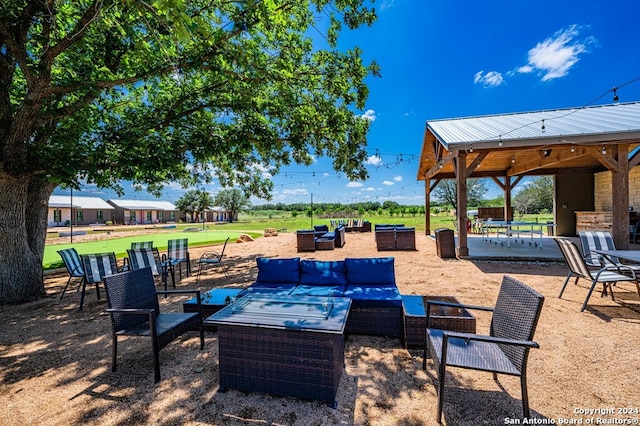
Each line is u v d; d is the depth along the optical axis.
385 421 1.85
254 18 4.24
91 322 3.77
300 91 5.89
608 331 3.04
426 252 8.49
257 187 10.80
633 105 8.72
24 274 4.74
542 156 8.66
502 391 2.13
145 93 6.60
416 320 2.77
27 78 3.95
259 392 2.17
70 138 4.66
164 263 5.58
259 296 2.84
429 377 2.34
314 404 2.04
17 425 1.87
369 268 3.78
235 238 14.70
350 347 2.88
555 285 4.80
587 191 11.09
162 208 42.94
